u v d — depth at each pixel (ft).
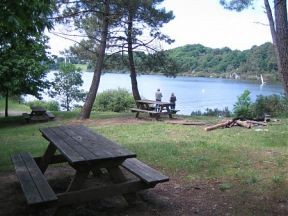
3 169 21.81
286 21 34.86
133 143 29.43
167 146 27.61
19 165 16.19
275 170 20.77
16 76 56.80
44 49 61.31
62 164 22.79
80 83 103.14
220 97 143.43
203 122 43.57
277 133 33.68
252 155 24.49
